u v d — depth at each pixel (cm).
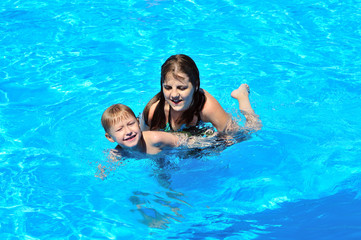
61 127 527
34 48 700
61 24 771
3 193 432
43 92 595
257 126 504
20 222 396
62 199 425
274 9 803
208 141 465
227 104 549
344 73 616
